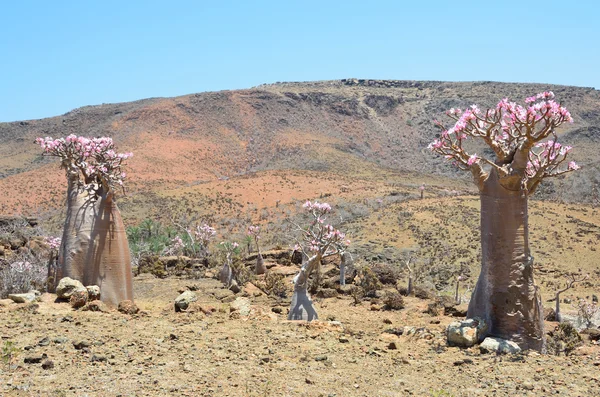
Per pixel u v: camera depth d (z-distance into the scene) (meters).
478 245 54.12
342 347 10.06
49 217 86.19
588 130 153.25
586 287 44.53
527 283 10.60
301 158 157.50
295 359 8.91
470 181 140.00
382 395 7.27
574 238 56.69
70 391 6.79
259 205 90.00
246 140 177.50
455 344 10.77
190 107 189.50
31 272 21.30
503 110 10.73
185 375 7.68
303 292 15.35
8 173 145.38
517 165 10.46
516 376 8.42
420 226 60.81
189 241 49.91
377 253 53.44
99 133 173.38
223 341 9.94
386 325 15.20
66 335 9.98
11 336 9.84
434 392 7.46
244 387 7.25
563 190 93.12
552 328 16.03
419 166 171.75
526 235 10.70
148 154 150.00
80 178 15.83
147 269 31.28
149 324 11.39
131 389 6.95
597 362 9.29
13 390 6.74
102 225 15.21
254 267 34.03
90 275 14.91
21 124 192.25
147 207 89.38
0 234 30.25
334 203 85.44
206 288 25.12
